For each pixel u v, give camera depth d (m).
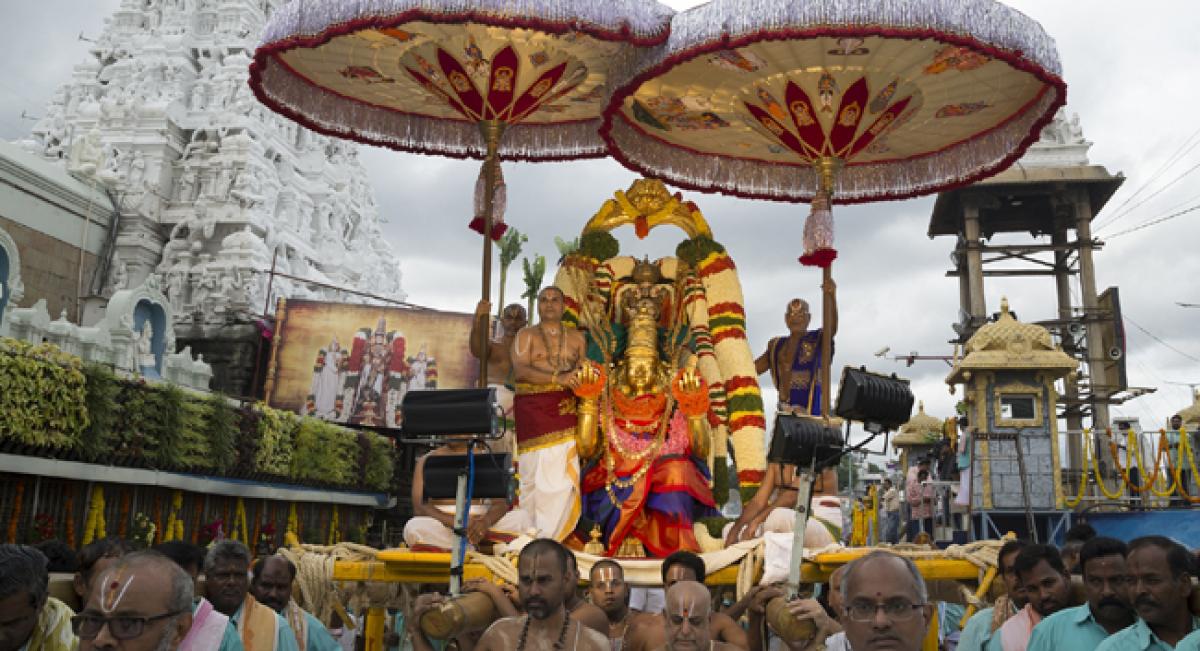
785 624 4.59
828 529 6.96
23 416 13.03
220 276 31.31
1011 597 5.12
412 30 7.35
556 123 9.43
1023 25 6.56
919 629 2.59
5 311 17.38
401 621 9.38
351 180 41.44
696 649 3.82
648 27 6.77
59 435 13.87
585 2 6.51
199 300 30.92
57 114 35.44
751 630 5.53
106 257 29.56
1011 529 14.53
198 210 32.00
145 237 30.81
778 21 6.22
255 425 20.14
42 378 13.41
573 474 7.20
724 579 6.38
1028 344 14.40
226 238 31.75
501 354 8.29
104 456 15.23
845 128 7.95
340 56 7.91
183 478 17.73
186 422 17.28
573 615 4.71
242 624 4.48
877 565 2.62
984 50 6.36
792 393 8.45
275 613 4.65
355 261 39.78
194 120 33.69
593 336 7.97
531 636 4.16
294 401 28.67
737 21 6.34
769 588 5.29
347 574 6.53
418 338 29.58
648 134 9.12
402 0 6.41
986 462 14.27
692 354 7.91
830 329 8.08
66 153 32.69
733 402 7.70
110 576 2.92
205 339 28.98
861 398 4.94
